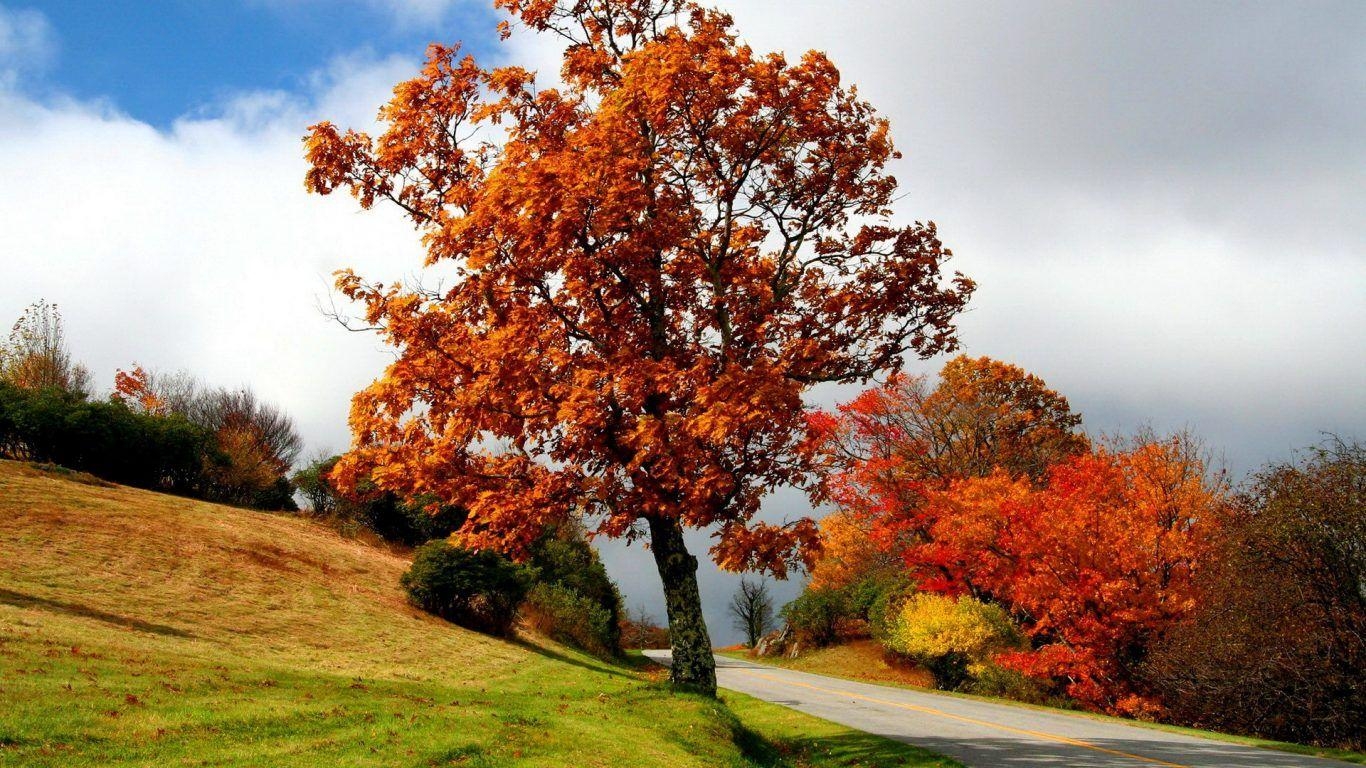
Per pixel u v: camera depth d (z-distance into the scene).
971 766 12.06
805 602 52.00
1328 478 20.22
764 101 13.61
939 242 15.00
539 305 13.27
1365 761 13.23
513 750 9.30
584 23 15.47
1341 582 19.56
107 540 22.34
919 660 36.12
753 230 15.07
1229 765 12.32
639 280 13.50
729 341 14.09
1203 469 28.58
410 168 14.85
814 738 15.66
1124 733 16.75
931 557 35.31
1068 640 28.38
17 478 26.06
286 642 18.33
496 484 13.47
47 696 8.56
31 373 38.94
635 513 13.60
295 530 33.03
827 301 15.02
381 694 12.01
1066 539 28.09
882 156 14.76
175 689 9.98
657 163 13.94
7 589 15.83
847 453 41.50
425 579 27.69
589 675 23.00
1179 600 26.41
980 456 44.91
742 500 13.27
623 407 12.66
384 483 13.27
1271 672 20.02
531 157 13.44
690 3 15.30
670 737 11.52
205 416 45.44
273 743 8.26
